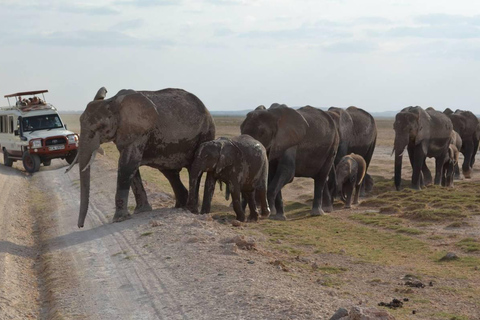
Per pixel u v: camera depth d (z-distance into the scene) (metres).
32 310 10.48
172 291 10.27
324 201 22.95
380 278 12.35
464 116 39.09
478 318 9.66
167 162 18.09
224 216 18.89
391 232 17.78
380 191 30.19
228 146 17.70
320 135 21.42
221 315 8.81
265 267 11.60
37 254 14.58
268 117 20.47
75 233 16.23
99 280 11.51
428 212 19.84
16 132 35.00
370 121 29.98
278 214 20.39
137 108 17.02
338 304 9.20
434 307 10.27
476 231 17.61
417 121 30.55
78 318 9.57
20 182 29.31
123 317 9.39
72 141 34.47
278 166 20.62
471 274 12.77
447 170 32.84
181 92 18.44
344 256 14.38
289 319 8.32
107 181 26.11
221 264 11.51
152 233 14.62
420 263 13.88
